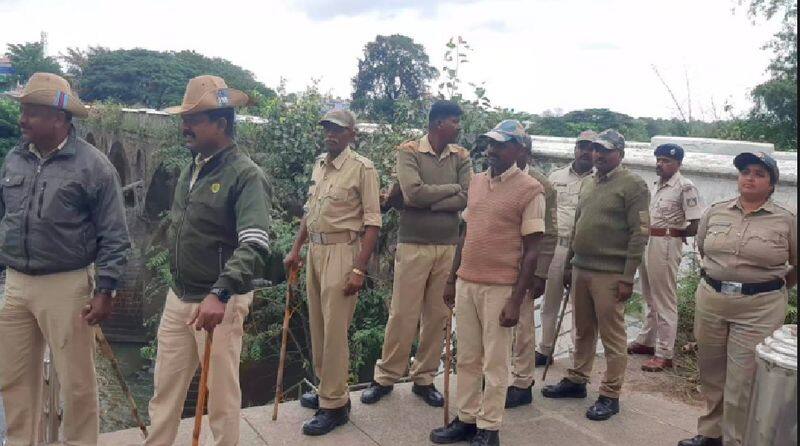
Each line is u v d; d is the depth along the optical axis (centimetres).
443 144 431
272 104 1009
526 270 355
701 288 368
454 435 387
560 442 399
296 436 393
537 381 503
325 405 401
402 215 439
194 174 306
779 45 1478
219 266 301
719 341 361
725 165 606
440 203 423
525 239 357
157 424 309
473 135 761
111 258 320
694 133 1362
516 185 362
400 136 822
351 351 837
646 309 610
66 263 315
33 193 311
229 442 308
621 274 423
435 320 442
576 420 431
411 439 393
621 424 427
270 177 967
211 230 299
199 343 301
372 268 846
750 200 347
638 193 415
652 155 692
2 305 325
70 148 315
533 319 452
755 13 1479
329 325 392
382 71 5697
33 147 318
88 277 326
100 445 377
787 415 220
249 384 977
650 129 1641
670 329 533
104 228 321
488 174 378
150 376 1565
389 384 455
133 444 380
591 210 431
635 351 580
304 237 431
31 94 301
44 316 319
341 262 386
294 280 431
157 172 1811
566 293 493
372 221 383
